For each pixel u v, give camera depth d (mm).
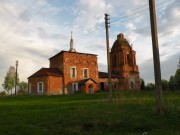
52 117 15695
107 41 27000
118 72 67188
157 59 14469
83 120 14016
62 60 55750
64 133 12000
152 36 14742
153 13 14891
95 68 60281
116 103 19516
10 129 12742
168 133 10727
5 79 81938
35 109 21016
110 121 13289
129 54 69125
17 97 44250
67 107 20328
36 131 12188
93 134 11508
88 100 28531
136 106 17219
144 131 11719
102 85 62156
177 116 13320
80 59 57969
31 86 55469
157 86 14297
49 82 52000
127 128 12234
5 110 21453
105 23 27266
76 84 56250
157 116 13688
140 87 68812
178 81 59219
